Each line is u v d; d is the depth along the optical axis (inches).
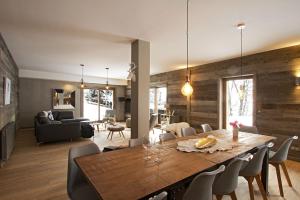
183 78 251.1
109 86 376.5
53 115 281.6
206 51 164.9
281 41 136.3
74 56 189.2
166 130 204.7
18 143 197.2
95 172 57.5
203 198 54.9
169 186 49.4
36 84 294.2
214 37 128.9
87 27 113.7
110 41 139.8
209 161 68.0
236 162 64.8
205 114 218.7
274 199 91.8
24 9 91.4
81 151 77.5
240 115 192.7
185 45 147.8
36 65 243.0
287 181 104.3
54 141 205.5
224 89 204.5
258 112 166.1
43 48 159.9
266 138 109.3
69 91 326.0
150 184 49.6
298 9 88.5
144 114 136.1
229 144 92.7
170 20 103.0
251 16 96.4
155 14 96.0
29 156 153.6
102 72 301.9
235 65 187.2
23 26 112.4
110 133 250.5
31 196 91.7
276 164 98.0
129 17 99.8
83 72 304.3
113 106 387.5
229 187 66.3
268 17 97.3
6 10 92.4
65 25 110.8
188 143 92.5
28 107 287.3
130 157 72.4
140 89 134.4
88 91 361.4
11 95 185.3
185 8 89.1
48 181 108.2
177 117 251.3
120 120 393.4
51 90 308.0
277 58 154.3
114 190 46.1
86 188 69.5
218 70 204.5
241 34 122.6
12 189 98.3
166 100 279.6
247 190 100.0
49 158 149.1
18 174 117.3
